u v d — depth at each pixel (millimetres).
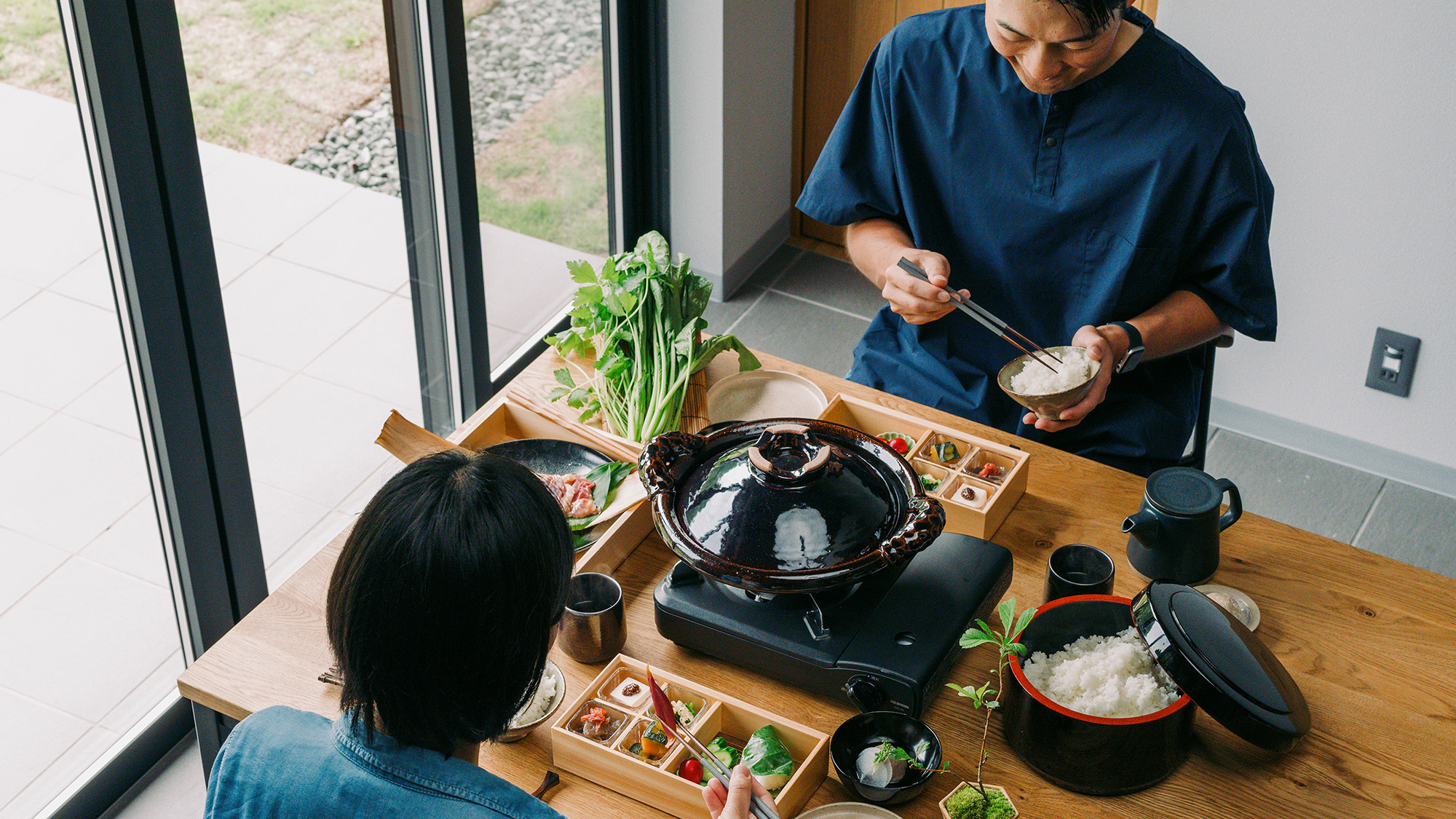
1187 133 1764
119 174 1862
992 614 1496
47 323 2023
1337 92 2717
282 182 2379
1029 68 1638
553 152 3135
